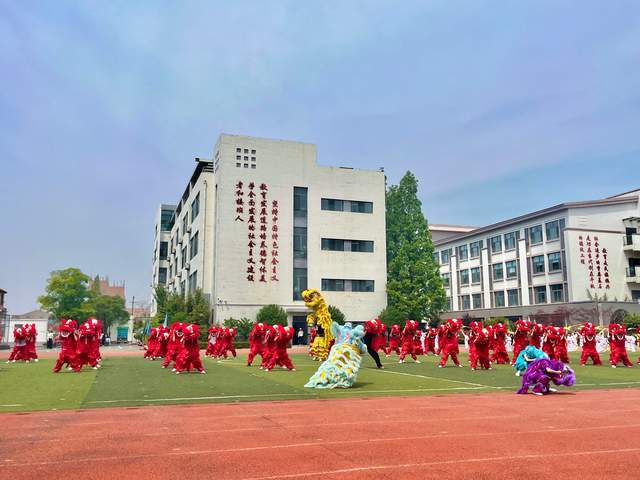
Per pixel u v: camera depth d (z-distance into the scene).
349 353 15.41
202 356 31.53
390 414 10.44
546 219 54.09
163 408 11.20
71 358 20.19
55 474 6.10
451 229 79.56
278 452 7.15
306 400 12.56
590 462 6.66
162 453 7.10
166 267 79.31
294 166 47.00
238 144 45.47
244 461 6.67
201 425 9.16
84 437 8.15
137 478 5.93
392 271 49.28
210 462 6.62
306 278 46.16
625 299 50.50
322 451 7.21
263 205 45.31
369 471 6.22
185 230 59.59
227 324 41.66
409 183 51.53
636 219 52.19
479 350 21.53
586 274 50.12
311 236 46.78
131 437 8.14
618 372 20.44
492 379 17.58
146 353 29.39
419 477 5.97
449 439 8.01
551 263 53.00
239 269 43.84
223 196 44.31
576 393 14.08
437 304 49.12
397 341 30.22
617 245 51.47
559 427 9.05
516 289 57.91
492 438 8.09
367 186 49.34
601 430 8.77
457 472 6.19
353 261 47.78
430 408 11.28
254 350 23.50
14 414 10.42
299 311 44.78
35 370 20.98
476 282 64.75
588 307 48.59
